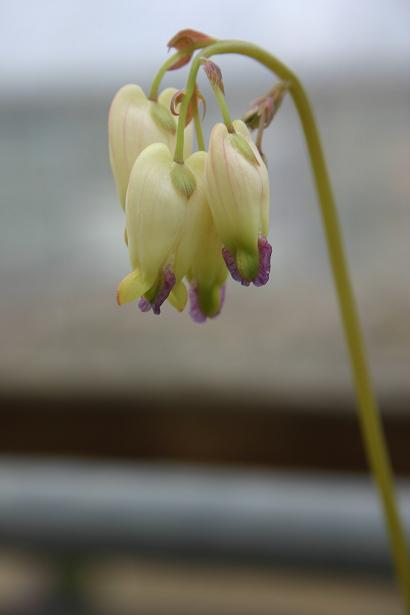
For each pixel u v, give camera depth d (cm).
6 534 38
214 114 47
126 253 51
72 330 51
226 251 29
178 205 29
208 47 30
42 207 51
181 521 37
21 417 51
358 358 32
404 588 33
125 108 30
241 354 50
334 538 36
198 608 48
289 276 50
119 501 37
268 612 48
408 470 48
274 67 31
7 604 41
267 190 30
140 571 50
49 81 49
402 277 49
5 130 50
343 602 49
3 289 52
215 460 50
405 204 49
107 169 50
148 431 50
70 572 39
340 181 49
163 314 51
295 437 49
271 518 36
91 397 51
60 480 38
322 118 49
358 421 48
